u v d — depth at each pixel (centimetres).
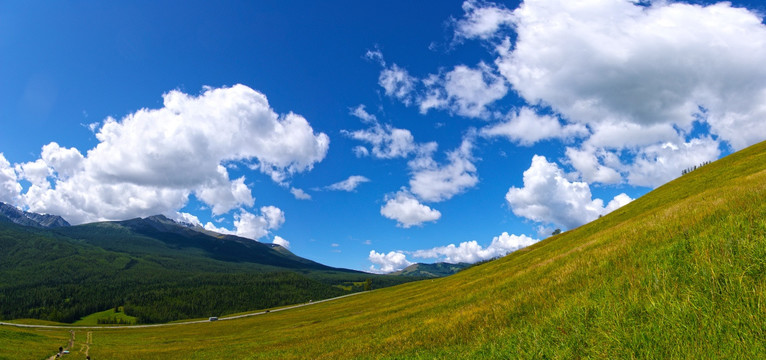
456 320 1784
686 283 718
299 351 3225
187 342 8456
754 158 4625
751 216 872
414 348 1554
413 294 7762
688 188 4694
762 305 513
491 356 848
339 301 16262
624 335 618
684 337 534
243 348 5131
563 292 1263
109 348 8062
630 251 1279
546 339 784
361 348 2217
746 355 442
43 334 10919
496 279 3784
